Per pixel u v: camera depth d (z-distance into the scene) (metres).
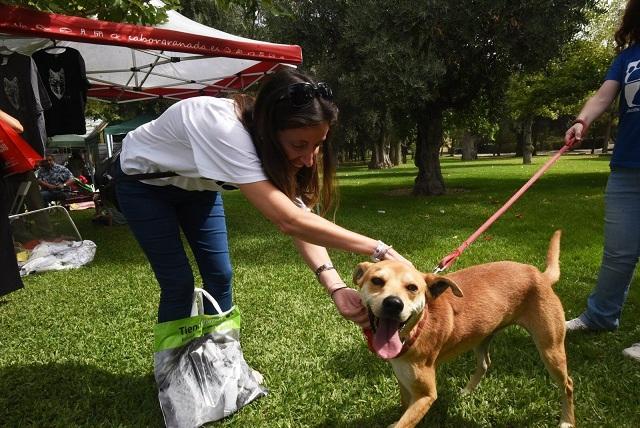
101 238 8.67
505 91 15.28
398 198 13.81
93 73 7.98
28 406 2.97
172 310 2.83
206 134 2.20
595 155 41.12
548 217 8.88
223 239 3.06
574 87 18.09
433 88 12.38
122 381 3.26
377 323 2.33
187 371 2.82
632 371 3.19
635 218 3.36
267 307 4.55
